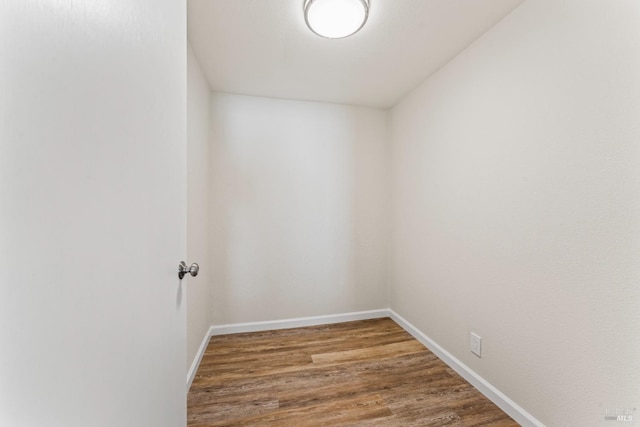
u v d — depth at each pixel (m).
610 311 0.98
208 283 2.17
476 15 1.38
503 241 1.42
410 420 1.35
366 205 2.62
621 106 0.94
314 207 2.49
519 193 1.33
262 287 2.38
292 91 2.27
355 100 2.46
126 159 0.50
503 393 1.42
